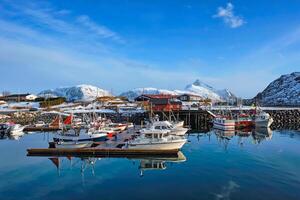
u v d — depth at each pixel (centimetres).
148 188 2516
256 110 8288
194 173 2950
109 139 4875
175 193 2384
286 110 9081
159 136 3850
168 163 3406
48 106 10875
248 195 2298
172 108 8600
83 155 3878
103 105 10744
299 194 2308
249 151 4081
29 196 2370
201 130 7062
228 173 2922
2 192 2467
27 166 3325
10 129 6194
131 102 11675
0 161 3575
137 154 3819
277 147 4397
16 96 15412
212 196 2292
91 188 2541
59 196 2362
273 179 2698
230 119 7331
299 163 3319
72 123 6500
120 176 2891
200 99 12550
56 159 3681
